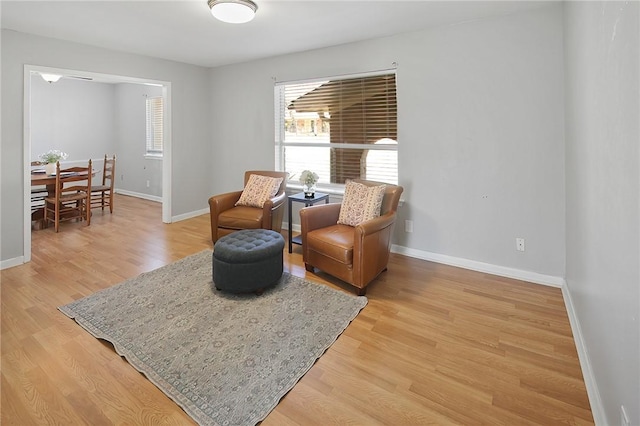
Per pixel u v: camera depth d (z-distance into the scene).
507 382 1.78
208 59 4.70
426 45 3.34
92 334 2.20
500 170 3.07
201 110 5.31
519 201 3.01
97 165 7.23
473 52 3.09
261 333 2.22
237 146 5.15
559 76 2.73
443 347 2.09
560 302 2.63
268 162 4.84
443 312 2.50
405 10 2.84
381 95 3.80
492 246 3.20
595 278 1.62
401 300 2.69
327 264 3.00
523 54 2.86
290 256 3.72
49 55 3.58
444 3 2.71
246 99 4.93
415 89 3.45
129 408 1.61
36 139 6.37
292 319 2.39
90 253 3.72
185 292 2.79
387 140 3.82
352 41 3.76
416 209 3.60
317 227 3.28
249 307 2.56
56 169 4.60
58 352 2.02
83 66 3.87
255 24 3.18
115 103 7.34
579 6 1.97
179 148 5.07
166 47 4.04
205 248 3.92
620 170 1.19
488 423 1.53
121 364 1.92
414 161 3.55
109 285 2.92
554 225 2.87
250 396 1.69
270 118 4.71
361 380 1.81
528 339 2.16
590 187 1.73
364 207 3.21
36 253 3.71
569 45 2.38
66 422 1.53
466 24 3.10
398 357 2.00
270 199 3.89
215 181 5.52
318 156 4.43
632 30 1.05
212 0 2.63
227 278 2.67
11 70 3.31
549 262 2.93
